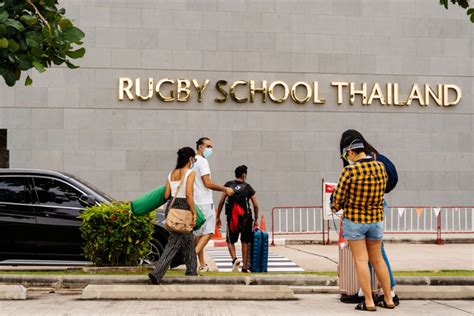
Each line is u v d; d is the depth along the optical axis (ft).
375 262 26.86
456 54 75.66
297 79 73.15
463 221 74.64
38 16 25.93
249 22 72.74
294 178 72.49
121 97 70.23
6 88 69.31
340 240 29.99
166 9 71.61
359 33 74.28
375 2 74.69
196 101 71.46
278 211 71.82
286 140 72.64
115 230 34.32
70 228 37.11
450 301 29.37
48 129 69.62
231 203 37.99
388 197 74.08
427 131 74.95
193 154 30.99
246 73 72.43
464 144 75.41
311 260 48.62
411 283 32.99
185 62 71.61
